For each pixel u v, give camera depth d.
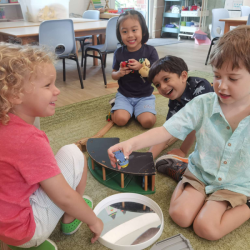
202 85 1.24
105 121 1.80
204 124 0.91
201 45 4.67
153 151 1.33
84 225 0.97
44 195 0.74
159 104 2.09
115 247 0.85
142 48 1.81
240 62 0.69
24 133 0.64
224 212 0.89
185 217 0.91
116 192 1.13
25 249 0.80
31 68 0.63
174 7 5.18
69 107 2.04
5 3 3.66
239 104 0.84
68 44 2.33
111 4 4.75
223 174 0.91
